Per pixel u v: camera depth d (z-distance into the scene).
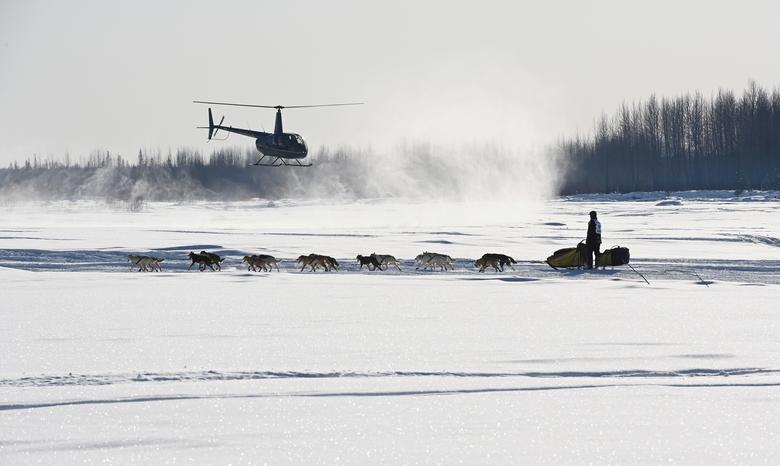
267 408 21.69
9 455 17.33
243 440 18.56
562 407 21.89
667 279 69.94
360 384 24.95
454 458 17.22
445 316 41.97
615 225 184.25
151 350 31.08
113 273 71.31
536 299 50.94
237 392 23.70
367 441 18.50
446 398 23.03
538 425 19.98
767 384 25.05
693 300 50.41
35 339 33.69
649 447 18.03
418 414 21.11
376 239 123.94
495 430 19.52
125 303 47.62
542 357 29.81
